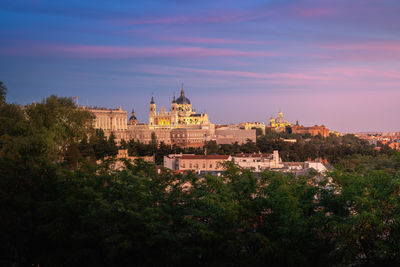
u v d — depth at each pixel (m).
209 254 111.31
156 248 112.69
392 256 109.94
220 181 130.62
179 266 113.19
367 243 113.19
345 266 114.00
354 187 125.38
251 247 117.75
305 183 141.12
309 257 112.06
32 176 129.62
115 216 113.06
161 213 115.31
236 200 128.38
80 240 113.94
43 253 119.75
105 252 114.38
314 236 114.81
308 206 124.12
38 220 123.31
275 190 130.12
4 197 121.62
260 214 120.19
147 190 123.75
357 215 113.06
